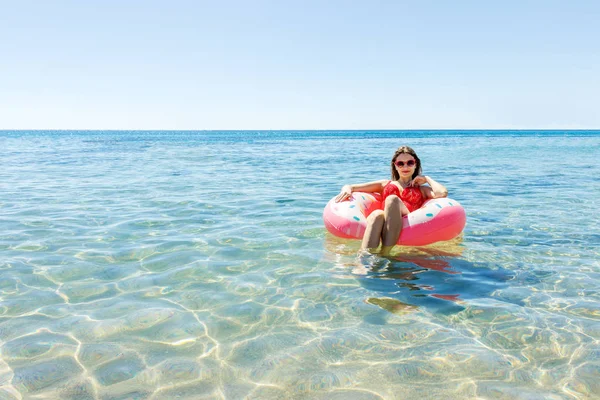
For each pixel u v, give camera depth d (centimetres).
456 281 331
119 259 382
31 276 338
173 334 247
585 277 339
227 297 301
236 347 234
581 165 1381
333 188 833
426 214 418
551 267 363
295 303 291
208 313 275
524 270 356
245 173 1127
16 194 743
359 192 490
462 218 432
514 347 232
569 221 536
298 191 792
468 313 274
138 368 213
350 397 191
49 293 305
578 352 226
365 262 377
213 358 222
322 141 4734
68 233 471
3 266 359
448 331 251
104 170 1191
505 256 393
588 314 272
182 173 1118
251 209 616
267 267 365
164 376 206
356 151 2441
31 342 237
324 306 286
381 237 412
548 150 2453
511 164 1434
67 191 780
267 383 201
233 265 369
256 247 423
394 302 292
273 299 298
